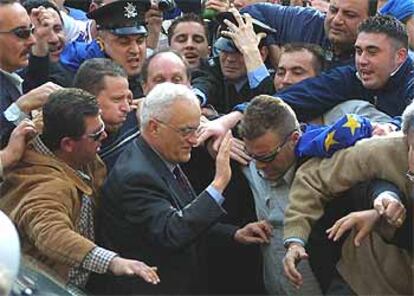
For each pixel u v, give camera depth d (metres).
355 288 3.92
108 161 4.23
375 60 4.45
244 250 4.25
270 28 5.14
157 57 4.59
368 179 3.85
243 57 4.88
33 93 4.32
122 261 3.66
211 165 4.38
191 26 5.32
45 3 5.11
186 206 3.92
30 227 3.73
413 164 3.62
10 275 2.48
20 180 3.85
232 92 4.95
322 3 5.74
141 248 3.91
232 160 4.26
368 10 4.81
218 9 5.41
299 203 3.94
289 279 3.88
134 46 4.77
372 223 3.70
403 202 3.77
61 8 6.10
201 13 5.94
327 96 4.54
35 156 3.90
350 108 4.46
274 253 4.14
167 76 4.55
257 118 3.99
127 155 3.99
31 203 3.76
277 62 5.14
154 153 3.95
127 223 3.91
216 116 4.68
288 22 5.19
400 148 3.79
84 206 3.95
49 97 3.92
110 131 4.23
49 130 3.89
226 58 4.91
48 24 5.01
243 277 4.29
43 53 4.95
